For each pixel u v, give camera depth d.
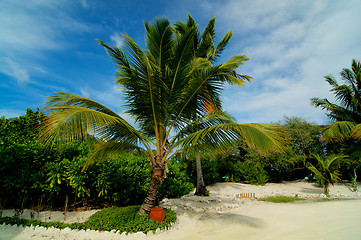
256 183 17.36
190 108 6.59
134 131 5.27
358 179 17.50
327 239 4.75
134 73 5.70
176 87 6.15
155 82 5.68
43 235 4.93
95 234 4.92
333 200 11.63
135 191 8.02
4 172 6.28
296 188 16.73
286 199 11.48
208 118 6.23
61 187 6.83
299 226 5.92
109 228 5.04
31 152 6.53
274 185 17.84
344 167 16.52
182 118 6.77
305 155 17.77
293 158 16.50
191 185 12.50
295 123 18.23
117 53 5.73
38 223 5.28
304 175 19.42
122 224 5.19
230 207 9.13
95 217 5.68
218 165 18.80
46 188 6.32
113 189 7.41
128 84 5.91
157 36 5.81
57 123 3.88
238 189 15.24
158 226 5.23
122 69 5.85
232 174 18.86
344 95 15.17
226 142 5.46
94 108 5.61
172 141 6.63
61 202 7.32
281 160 16.75
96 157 6.03
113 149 5.84
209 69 5.86
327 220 6.55
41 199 6.63
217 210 8.62
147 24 5.96
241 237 5.09
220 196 11.83
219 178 17.50
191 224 6.51
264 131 4.76
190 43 6.09
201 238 5.14
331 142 16.20
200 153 6.01
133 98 6.12
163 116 6.11
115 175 7.34
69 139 4.03
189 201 9.84
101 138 5.71
